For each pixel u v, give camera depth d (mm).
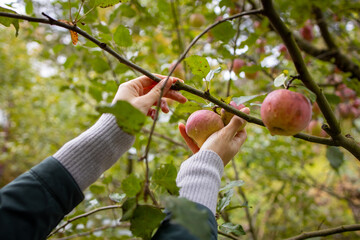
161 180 640
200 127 992
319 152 3004
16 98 4461
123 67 1497
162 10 2072
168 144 2320
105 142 848
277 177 2619
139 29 2211
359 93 1799
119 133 882
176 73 1818
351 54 2545
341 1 2016
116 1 883
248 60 1971
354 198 3018
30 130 4387
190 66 898
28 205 706
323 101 906
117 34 1192
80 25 1082
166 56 2539
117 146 879
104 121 904
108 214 2223
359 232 2758
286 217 2672
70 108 4523
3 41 4141
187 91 905
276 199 2525
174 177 638
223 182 2330
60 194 751
